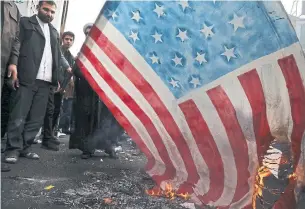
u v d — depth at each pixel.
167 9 2.35
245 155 2.35
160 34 2.38
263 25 2.21
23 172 3.53
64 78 5.28
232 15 2.25
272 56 2.22
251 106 2.29
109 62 2.45
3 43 3.62
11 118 3.99
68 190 3.03
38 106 4.30
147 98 2.48
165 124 2.50
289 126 2.24
